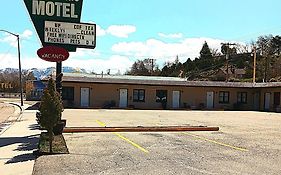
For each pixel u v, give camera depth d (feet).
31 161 27.25
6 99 181.16
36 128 50.57
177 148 34.24
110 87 118.11
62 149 31.76
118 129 47.62
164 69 302.04
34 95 170.71
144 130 48.65
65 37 44.24
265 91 126.72
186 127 50.98
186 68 296.30
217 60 290.56
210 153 31.86
